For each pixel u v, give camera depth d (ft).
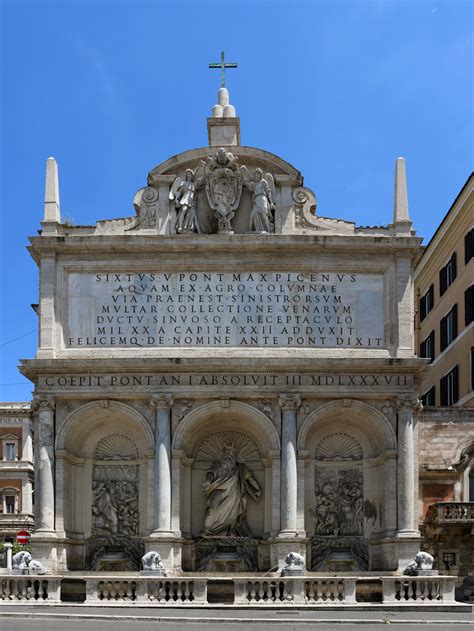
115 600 106.11
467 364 164.86
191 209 130.62
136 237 128.67
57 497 122.72
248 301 128.98
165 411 123.44
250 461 128.98
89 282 130.00
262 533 126.41
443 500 140.15
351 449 129.59
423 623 92.02
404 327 127.54
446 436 142.92
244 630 86.17
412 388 124.88
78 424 125.80
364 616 97.09
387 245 128.88
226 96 141.08
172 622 92.12
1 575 108.88
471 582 132.26
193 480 128.67
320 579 106.01
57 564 120.26
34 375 125.59
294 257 129.49
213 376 124.57
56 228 130.41
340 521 126.93
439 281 189.78
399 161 131.64
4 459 256.93
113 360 123.75
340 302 129.29
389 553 121.19
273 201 131.34
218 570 123.24
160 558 115.14
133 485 128.16
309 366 124.16
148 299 129.18
